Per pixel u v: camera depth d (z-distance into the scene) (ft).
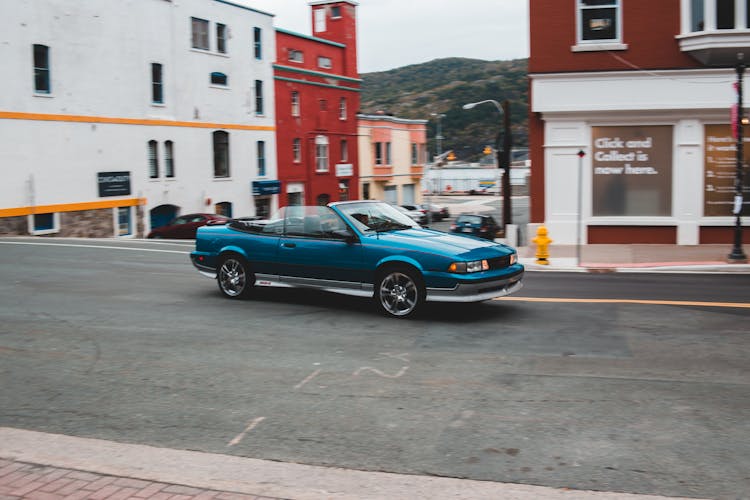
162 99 121.90
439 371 22.65
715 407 18.88
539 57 63.05
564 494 13.82
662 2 60.70
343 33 174.29
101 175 110.22
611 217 63.72
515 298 36.78
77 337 27.73
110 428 18.04
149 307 34.01
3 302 35.60
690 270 51.44
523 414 18.57
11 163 96.43
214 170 134.72
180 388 21.21
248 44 141.28
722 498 13.69
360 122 184.24
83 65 106.83
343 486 14.30
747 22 58.59
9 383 21.91
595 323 30.04
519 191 349.41
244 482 14.48
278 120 150.92
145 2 117.29
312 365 23.49
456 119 523.70
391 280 31.14
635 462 15.43
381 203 35.47
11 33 95.81
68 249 65.72
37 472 14.90
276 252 34.17
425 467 15.33
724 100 60.03
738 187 53.36
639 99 61.57
